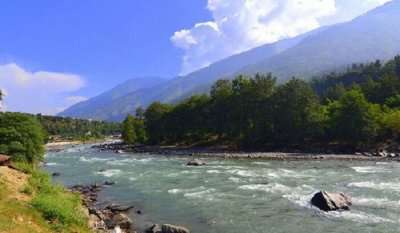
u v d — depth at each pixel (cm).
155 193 4569
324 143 10725
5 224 1897
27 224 2025
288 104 11281
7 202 2206
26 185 2762
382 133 10419
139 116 17412
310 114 11006
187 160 8819
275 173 6009
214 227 3072
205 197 4225
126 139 15850
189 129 13912
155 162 8444
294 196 4075
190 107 14038
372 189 4353
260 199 4012
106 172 6719
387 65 19450
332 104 11894
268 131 11744
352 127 10181
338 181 5025
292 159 8644
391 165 7038
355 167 6669
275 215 3366
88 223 2756
